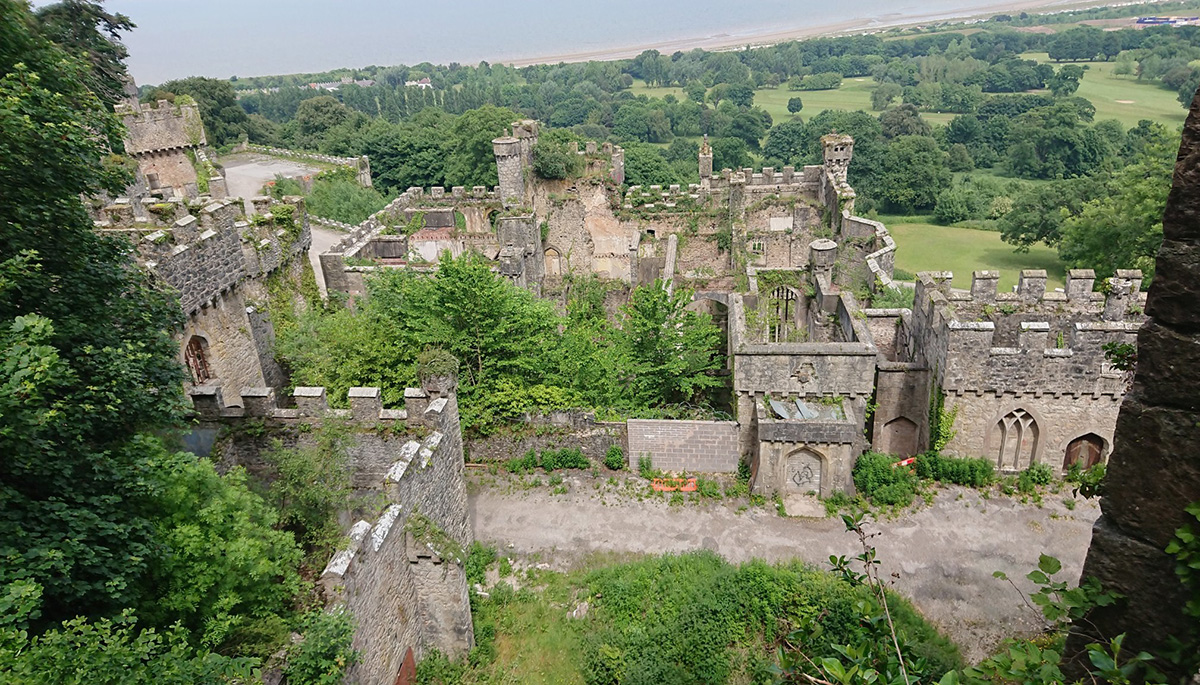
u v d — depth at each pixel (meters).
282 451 22.42
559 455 35.56
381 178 97.88
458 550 22.22
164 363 18.42
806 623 12.60
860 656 9.44
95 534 13.80
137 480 14.89
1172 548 7.32
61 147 15.96
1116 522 8.20
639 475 35.19
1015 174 112.94
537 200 59.25
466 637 23.59
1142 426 7.75
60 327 15.66
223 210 27.83
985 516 31.53
